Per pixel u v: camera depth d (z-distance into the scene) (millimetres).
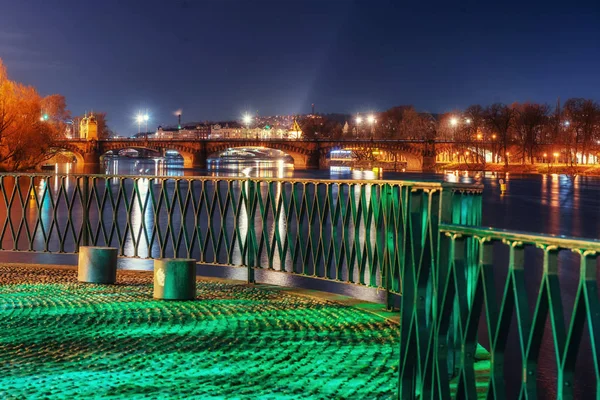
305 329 7102
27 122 90938
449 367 5715
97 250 9938
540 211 57656
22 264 11852
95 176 11766
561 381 3211
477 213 6270
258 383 5312
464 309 3895
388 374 5547
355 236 9062
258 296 9023
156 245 23203
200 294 9148
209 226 10852
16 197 49500
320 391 5133
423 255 4344
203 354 6129
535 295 15367
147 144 155000
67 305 8203
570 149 157375
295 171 148500
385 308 8180
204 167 157750
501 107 156750
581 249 3107
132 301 8531
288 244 10055
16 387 5121
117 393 5012
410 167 160875
